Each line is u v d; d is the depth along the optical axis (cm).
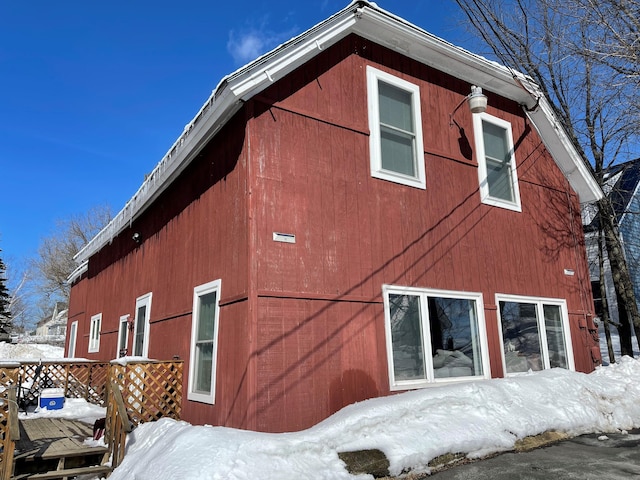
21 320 4556
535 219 896
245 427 495
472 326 735
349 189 643
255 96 589
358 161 663
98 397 947
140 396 616
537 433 554
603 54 922
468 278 747
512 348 778
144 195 920
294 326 548
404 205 696
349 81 687
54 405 795
